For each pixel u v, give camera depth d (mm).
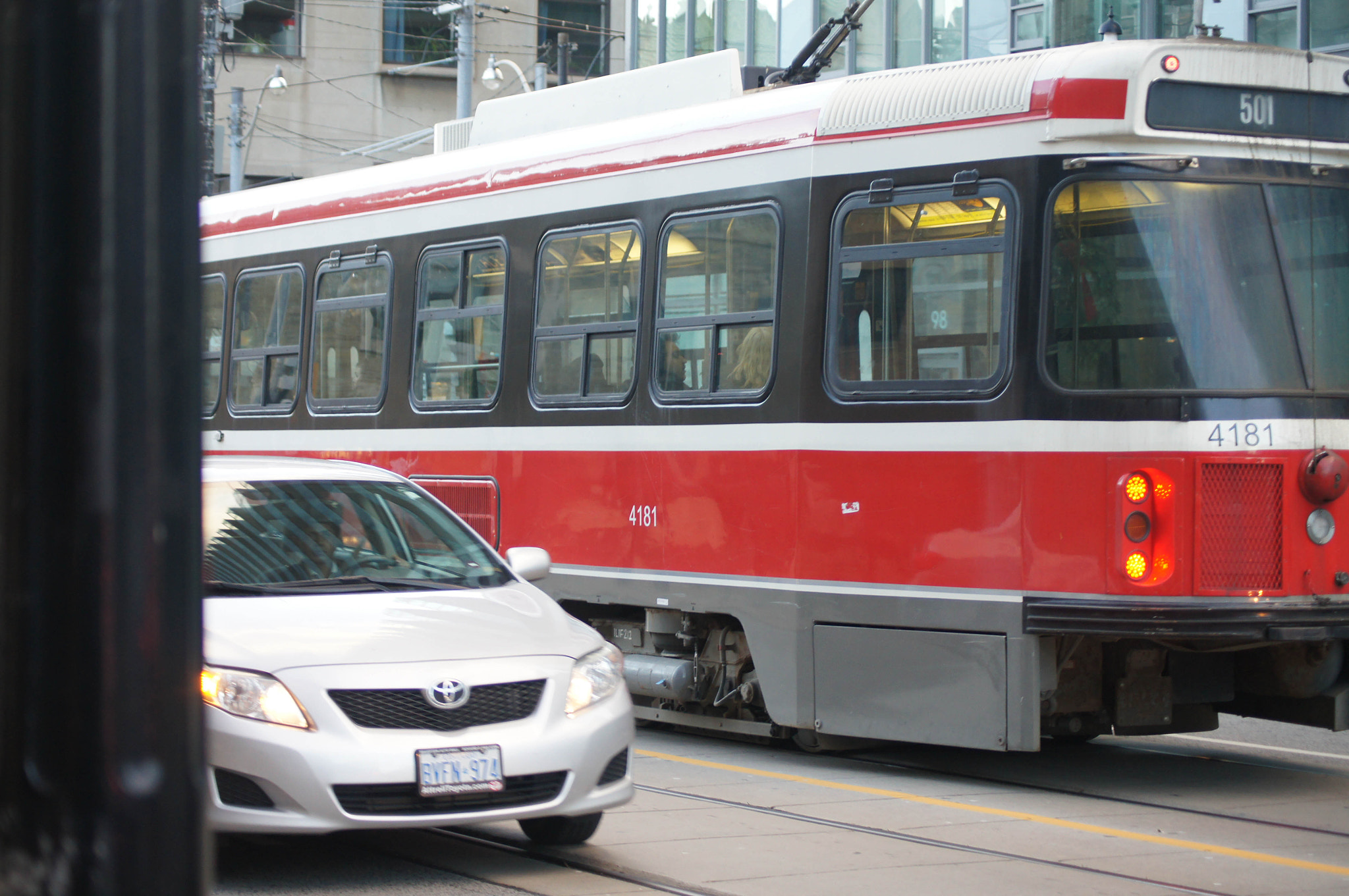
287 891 6309
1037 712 8414
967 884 6555
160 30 2400
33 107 2373
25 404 2359
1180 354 8430
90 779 2299
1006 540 8500
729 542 9695
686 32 28469
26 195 2371
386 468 12398
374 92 45156
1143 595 8273
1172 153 8523
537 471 11055
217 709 5910
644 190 10406
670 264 10219
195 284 2416
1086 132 8461
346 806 5941
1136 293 8461
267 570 7113
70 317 2344
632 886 6449
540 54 45531
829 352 9219
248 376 14133
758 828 7641
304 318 13430
